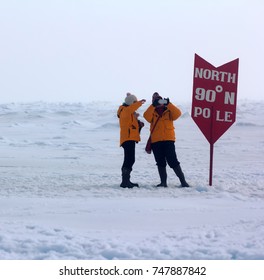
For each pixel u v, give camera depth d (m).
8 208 17.89
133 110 22.72
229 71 23.72
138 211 17.25
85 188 22.61
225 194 20.66
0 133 70.81
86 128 78.00
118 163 35.41
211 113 23.55
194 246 12.70
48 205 18.34
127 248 12.58
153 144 23.14
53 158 39.09
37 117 100.00
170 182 24.73
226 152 45.06
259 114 99.69
